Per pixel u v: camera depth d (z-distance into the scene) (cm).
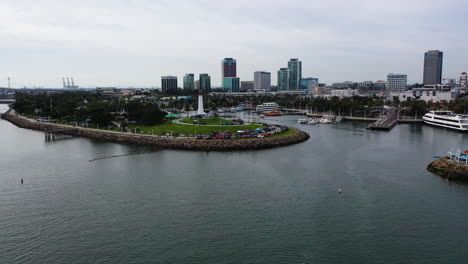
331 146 19875
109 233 8919
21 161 16488
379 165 15150
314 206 10519
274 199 11075
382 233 8862
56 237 8750
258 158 16638
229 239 8581
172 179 13212
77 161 16425
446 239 8556
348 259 7750
